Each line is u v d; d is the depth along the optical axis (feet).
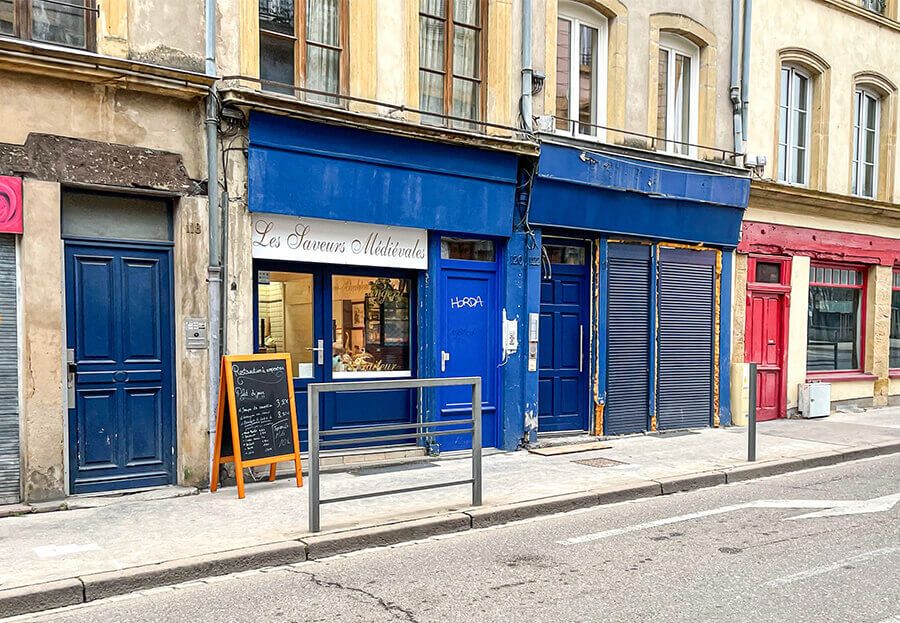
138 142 23.63
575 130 35.45
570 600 15.70
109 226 23.81
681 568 17.74
